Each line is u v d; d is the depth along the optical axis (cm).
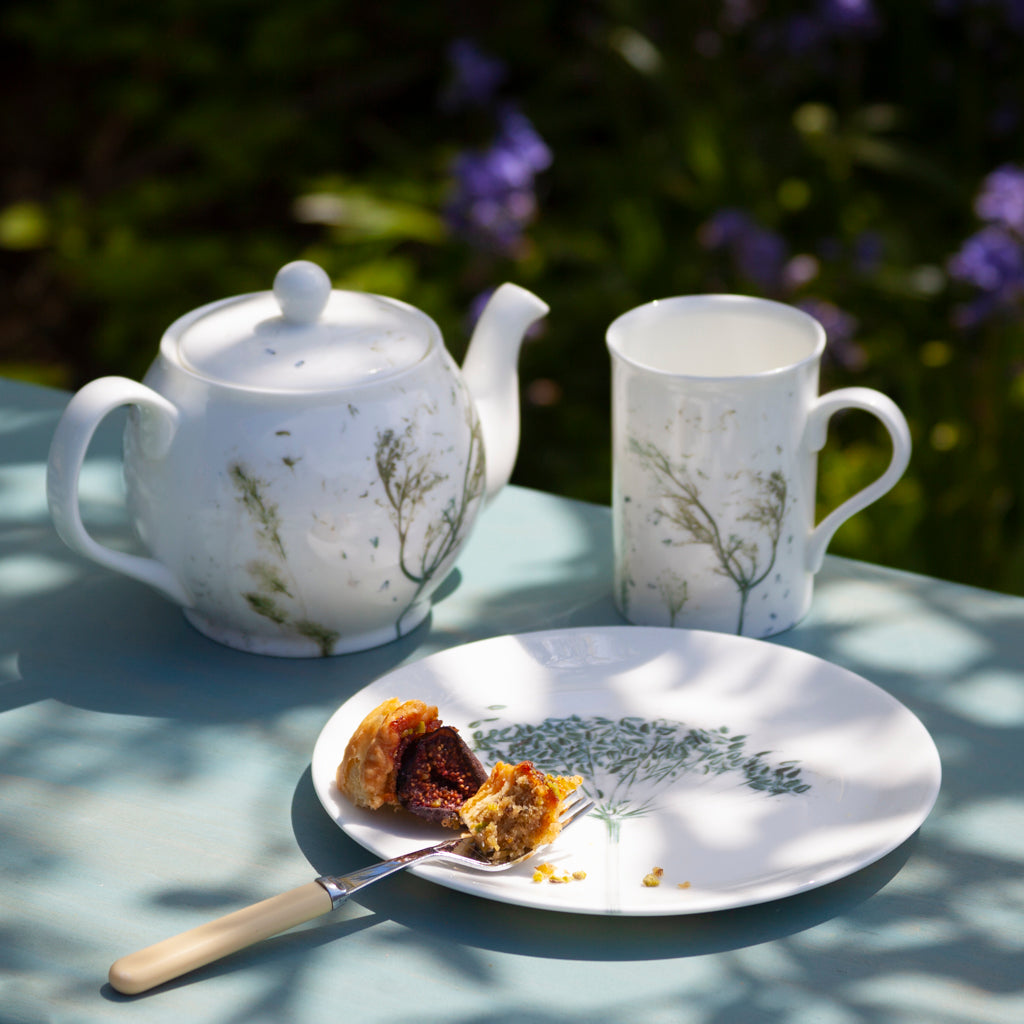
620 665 93
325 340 92
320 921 83
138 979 80
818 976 81
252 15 269
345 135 270
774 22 212
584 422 192
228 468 90
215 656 95
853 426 174
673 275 189
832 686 91
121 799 88
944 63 214
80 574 101
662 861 84
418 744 86
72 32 263
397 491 91
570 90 246
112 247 232
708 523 94
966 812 87
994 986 81
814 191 205
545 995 80
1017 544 140
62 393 117
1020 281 143
